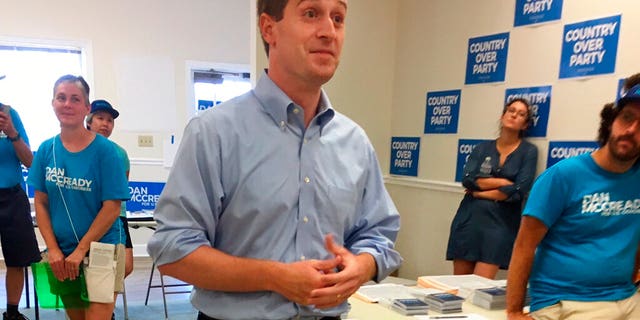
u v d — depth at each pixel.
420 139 3.47
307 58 0.80
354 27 3.49
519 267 1.75
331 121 0.95
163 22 4.67
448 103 3.23
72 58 4.49
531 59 2.68
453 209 3.18
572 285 1.66
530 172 2.49
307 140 0.88
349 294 0.82
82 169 1.84
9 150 2.41
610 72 2.29
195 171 0.78
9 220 2.41
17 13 4.23
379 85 3.67
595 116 2.36
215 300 0.83
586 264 1.64
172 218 0.78
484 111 2.96
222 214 0.82
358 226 1.00
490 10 2.90
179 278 0.79
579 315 1.60
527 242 1.73
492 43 2.90
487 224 2.59
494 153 2.65
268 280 0.76
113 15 4.50
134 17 4.57
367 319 1.70
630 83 1.87
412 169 3.55
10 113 2.41
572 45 2.46
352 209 0.94
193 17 4.78
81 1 4.39
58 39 4.36
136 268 4.47
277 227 0.82
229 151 0.80
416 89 3.50
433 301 1.87
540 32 2.62
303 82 0.83
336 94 3.48
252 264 0.77
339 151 0.93
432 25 3.34
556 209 1.66
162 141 4.74
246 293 0.81
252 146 0.81
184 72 4.79
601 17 2.32
